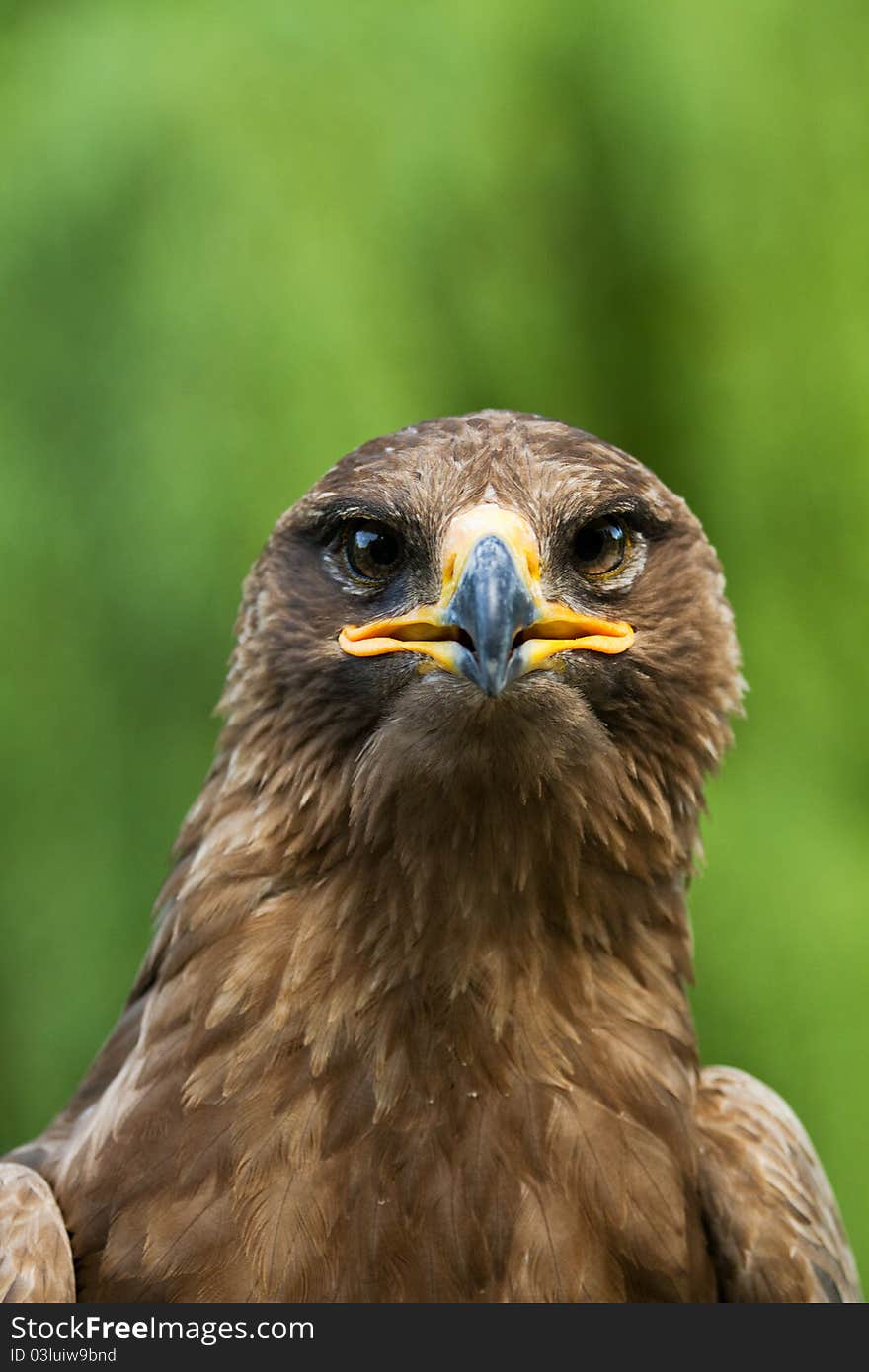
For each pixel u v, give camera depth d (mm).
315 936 5559
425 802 5500
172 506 9102
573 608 5637
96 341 9359
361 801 5543
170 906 6074
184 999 5613
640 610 5754
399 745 5473
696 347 10531
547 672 5551
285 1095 5418
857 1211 9391
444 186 9852
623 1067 5609
